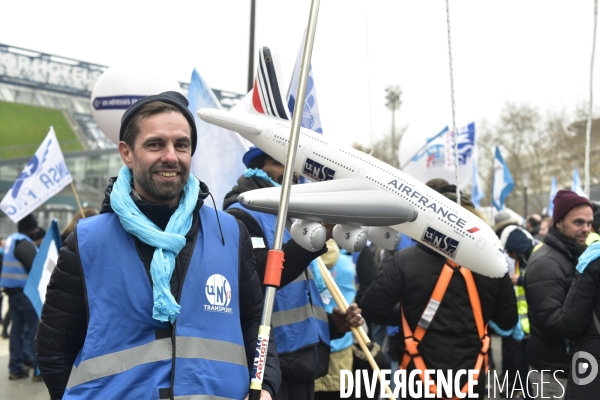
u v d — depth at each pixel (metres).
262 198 2.52
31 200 7.00
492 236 2.84
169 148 2.28
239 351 2.30
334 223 2.65
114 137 5.45
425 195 2.88
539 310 4.21
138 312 2.19
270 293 2.29
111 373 2.14
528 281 4.34
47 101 34.59
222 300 2.30
